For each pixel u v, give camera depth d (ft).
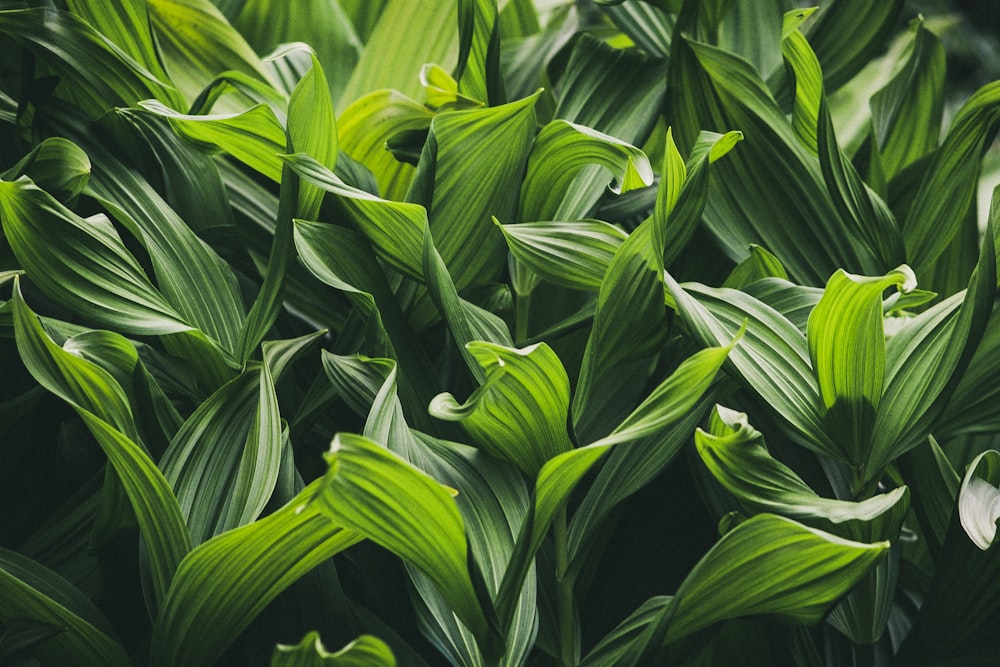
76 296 4.42
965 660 4.48
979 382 4.63
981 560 4.43
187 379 4.64
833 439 4.41
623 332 4.41
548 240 4.49
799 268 4.90
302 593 4.39
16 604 4.19
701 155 4.53
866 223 4.84
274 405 4.32
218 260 4.74
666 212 4.34
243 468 4.35
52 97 4.87
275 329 4.86
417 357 4.62
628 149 4.49
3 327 4.49
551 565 4.58
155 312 4.46
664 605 4.34
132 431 4.28
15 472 4.79
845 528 4.37
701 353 4.08
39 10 4.83
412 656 4.38
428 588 4.38
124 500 4.37
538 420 4.25
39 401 4.79
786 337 4.48
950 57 25.58
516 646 4.33
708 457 4.27
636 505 4.82
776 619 4.21
